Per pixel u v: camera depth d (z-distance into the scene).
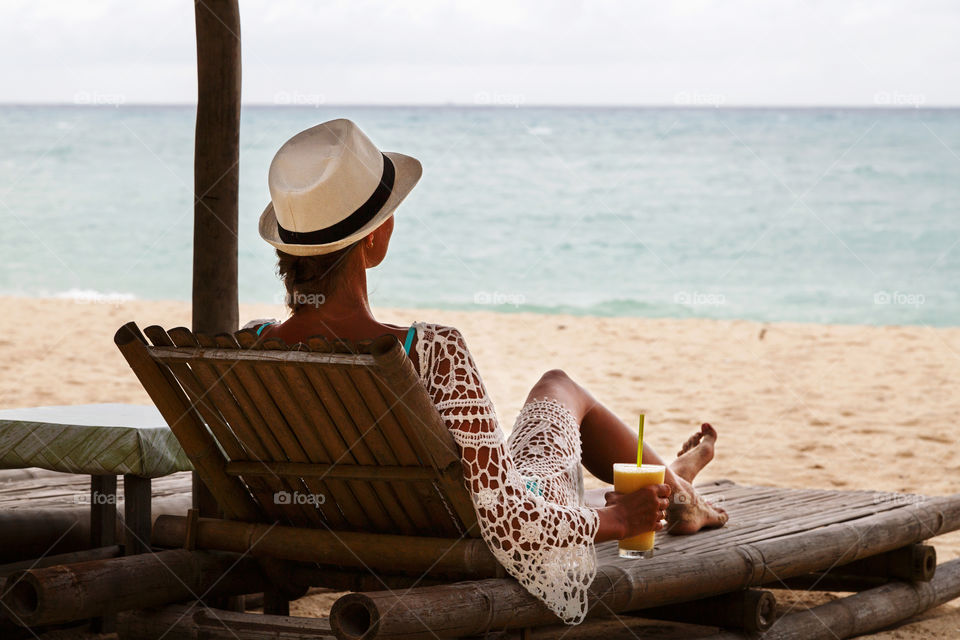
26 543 2.85
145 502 2.72
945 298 15.52
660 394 7.66
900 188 27.09
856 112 53.03
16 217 24.34
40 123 46.47
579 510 2.30
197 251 2.84
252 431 2.34
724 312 14.64
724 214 24.78
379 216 2.21
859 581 3.36
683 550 2.69
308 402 2.17
